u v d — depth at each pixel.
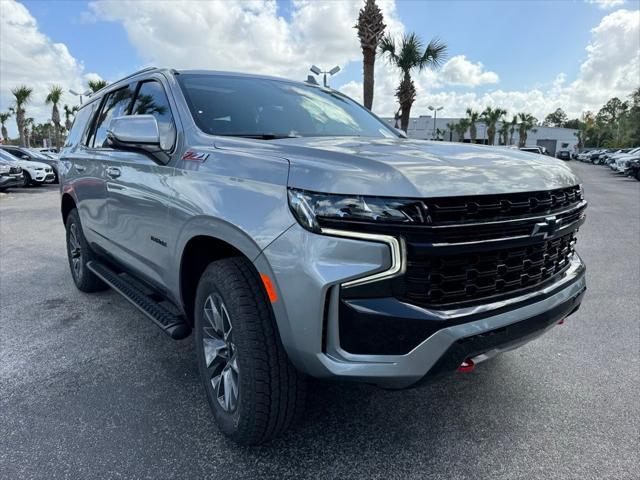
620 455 2.20
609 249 6.58
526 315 2.03
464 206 1.79
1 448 2.25
